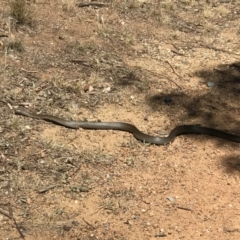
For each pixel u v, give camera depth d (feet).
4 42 15.06
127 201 11.23
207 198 11.51
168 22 17.93
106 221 10.77
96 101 13.92
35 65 14.65
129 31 17.08
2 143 12.12
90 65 15.10
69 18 17.01
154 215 11.00
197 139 13.19
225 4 19.75
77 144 12.50
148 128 13.37
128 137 12.94
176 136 13.23
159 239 10.53
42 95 13.71
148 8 18.45
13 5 16.07
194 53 16.65
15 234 10.30
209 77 15.57
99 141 12.70
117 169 11.97
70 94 13.94
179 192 11.59
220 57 16.60
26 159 11.82
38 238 10.29
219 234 10.75
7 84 13.79
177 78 15.34
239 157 12.73
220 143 13.12
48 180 11.44
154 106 14.08
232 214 11.20
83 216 10.81
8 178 11.34
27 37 15.62
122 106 13.92
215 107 14.37
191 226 10.86
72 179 11.54
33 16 16.39
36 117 13.00
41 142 12.33
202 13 18.85
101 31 16.57
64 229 10.50
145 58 16.01
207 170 12.26
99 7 17.97
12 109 13.12
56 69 14.66
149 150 12.66
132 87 14.58
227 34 17.89
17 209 10.77
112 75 14.89
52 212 10.77
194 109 14.20
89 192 11.31
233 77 15.66
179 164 12.34
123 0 18.45
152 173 12.00
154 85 14.84
